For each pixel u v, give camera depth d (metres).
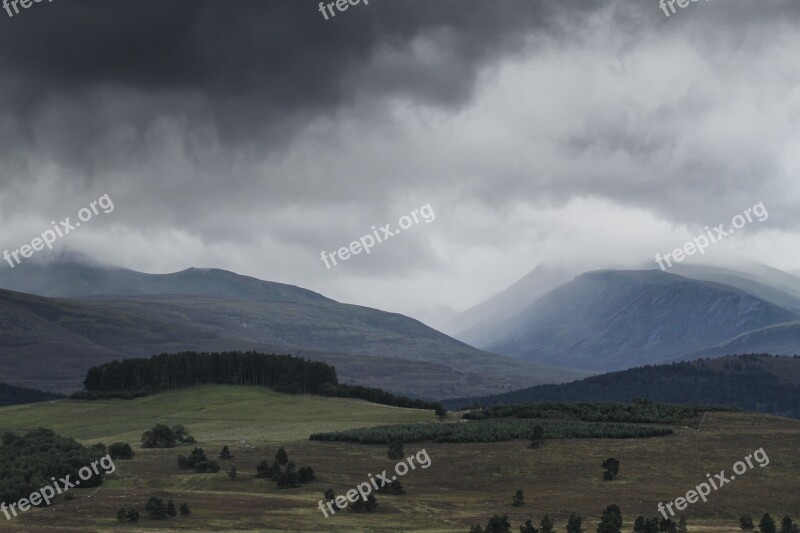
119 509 149.75
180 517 145.00
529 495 173.25
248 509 153.25
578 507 163.38
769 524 143.62
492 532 134.62
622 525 146.75
